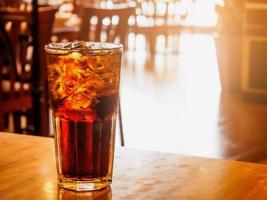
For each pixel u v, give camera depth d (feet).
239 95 16.83
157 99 15.75
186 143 11.62
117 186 2.60
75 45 2.65
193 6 29.25
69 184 2.54
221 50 17.52
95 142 2.54
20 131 9.25
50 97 2.62
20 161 2.92
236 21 17.29
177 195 2.50
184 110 14.55
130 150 3.17
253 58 16.61
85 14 9.47
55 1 16.29
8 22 8.57
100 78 2.52
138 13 24.09
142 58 23.07
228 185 2.62
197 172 2.80
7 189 2.53
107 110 2.55
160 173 2.78
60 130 2.56
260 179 2.71
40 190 2.52
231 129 12.82
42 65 8.82
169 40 25.23
